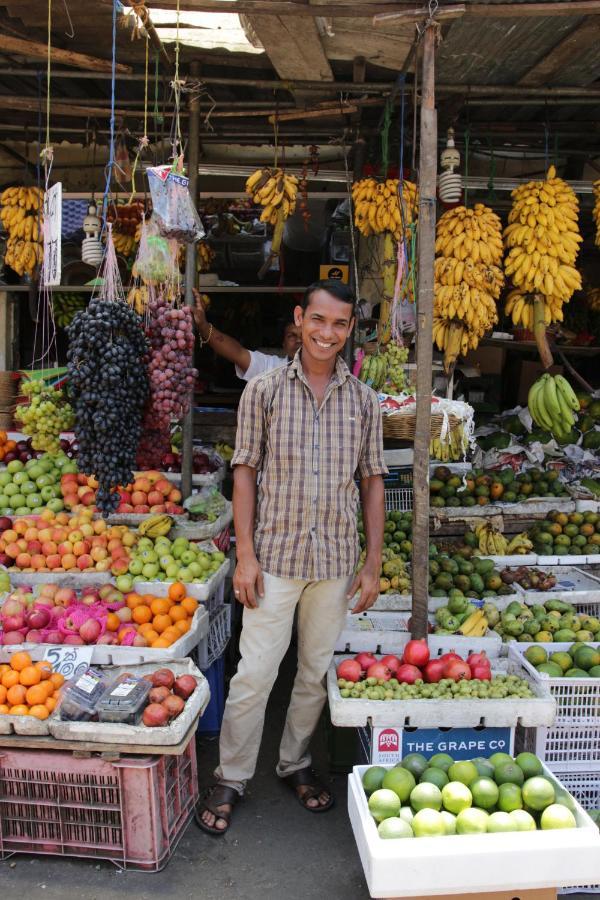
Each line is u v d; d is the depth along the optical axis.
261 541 2.64
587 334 5.94
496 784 2.27
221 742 2.82
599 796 2.69
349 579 2.71
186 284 3.68
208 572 3.39
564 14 2.70
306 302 2.50
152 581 3.25
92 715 2.47
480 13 2.67
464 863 1.97
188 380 3.07
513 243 3.79
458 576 3.56
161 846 2.53
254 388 2.59
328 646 2.76
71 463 4.02
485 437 5.12
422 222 2.74
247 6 2.83
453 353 3.86
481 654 2.89
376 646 3.08
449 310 3.70
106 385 2.85
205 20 3.37
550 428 3.91
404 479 4.31
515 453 4.75
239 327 6.57
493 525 4.23
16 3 3.16
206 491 3.90
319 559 2.59
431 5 2.64
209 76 4.19
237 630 4.38
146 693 2.57
